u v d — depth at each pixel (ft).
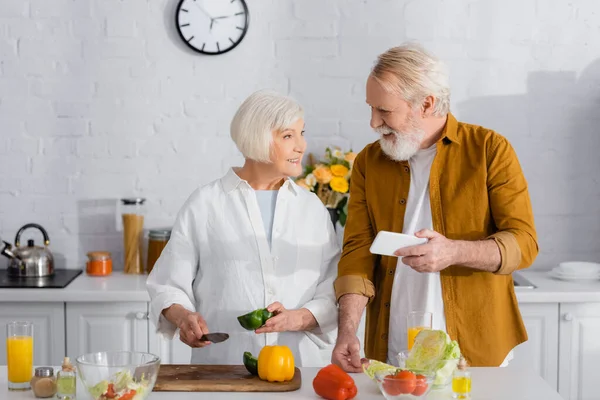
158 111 13.61
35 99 13.53
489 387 7.18
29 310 12.09
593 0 13.51
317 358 8.71
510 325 8.68
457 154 8.50
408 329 7.27
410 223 8.58
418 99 8.21
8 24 13.43
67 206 13.71
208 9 13.39
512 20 13.51
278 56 13.53
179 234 8.67
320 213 8.87
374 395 6.95
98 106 13.57
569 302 12.04
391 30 13.50
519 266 8.09
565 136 13.64
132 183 13.71
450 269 8.39
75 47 13.50
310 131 13.60
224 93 13.60
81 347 12.14
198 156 13.69
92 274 13.17
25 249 12.95
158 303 8.35
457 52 13.52
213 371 7.54
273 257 8.56
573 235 13.76
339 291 8.40
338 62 13.53
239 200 8.66
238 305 8.50
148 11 13.47
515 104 13.58
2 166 13.62
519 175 8.39
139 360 6.80
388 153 8.45
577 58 13.58
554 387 12.16
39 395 7.01
